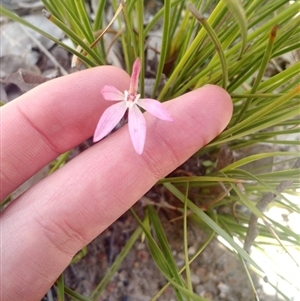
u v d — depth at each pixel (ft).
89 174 0.23
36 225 0.23
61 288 0.23
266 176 0.25
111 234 0.32
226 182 0.27
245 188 0.30
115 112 0.20
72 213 0.23
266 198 0.24
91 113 0.25
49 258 0.23
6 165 0.25
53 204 0.23
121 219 0.33
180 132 0.23
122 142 0.24
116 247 0.32
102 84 0.25
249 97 0.23
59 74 0.35
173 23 0.30
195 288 0.31
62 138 0.25
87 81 0.24
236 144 0.33
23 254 0.23
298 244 0.27
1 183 0.25
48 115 0.24
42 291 0.24
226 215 0.32
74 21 0.24
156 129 0.23
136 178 0.23
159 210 0.33
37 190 0.24
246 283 0.32
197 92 0.23
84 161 0.24
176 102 0.23
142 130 0.20
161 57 0.25
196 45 0.23
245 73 0.28
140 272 0.32
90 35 0.25
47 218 0.23
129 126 0.20
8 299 0.23
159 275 0.32
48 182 0.24
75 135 0.26
